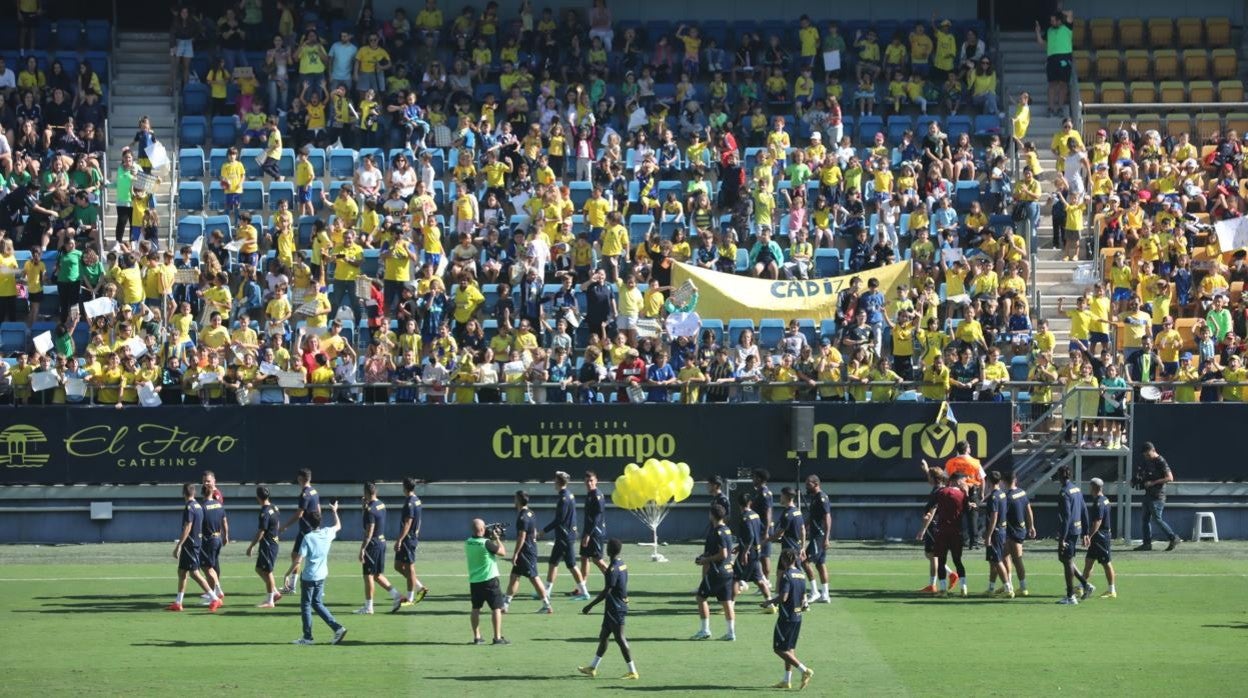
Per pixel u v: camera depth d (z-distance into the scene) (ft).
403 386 198.49
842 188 236.63
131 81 260.01
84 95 244.42
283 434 197.26
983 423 199.72
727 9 279.69
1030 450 202.80
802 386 199.21
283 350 204.44
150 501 197.26
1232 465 199.00
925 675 131.44
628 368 203.00
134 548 192.85
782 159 241.55
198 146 247.29
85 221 228.63
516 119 247.91
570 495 163.02
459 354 207.41
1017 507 164.86
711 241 225.97
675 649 141.18
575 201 240.73
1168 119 263.29
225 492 197.06
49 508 196.03
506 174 239.50
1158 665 135.13
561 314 214.48
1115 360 207.72
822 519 160.97
